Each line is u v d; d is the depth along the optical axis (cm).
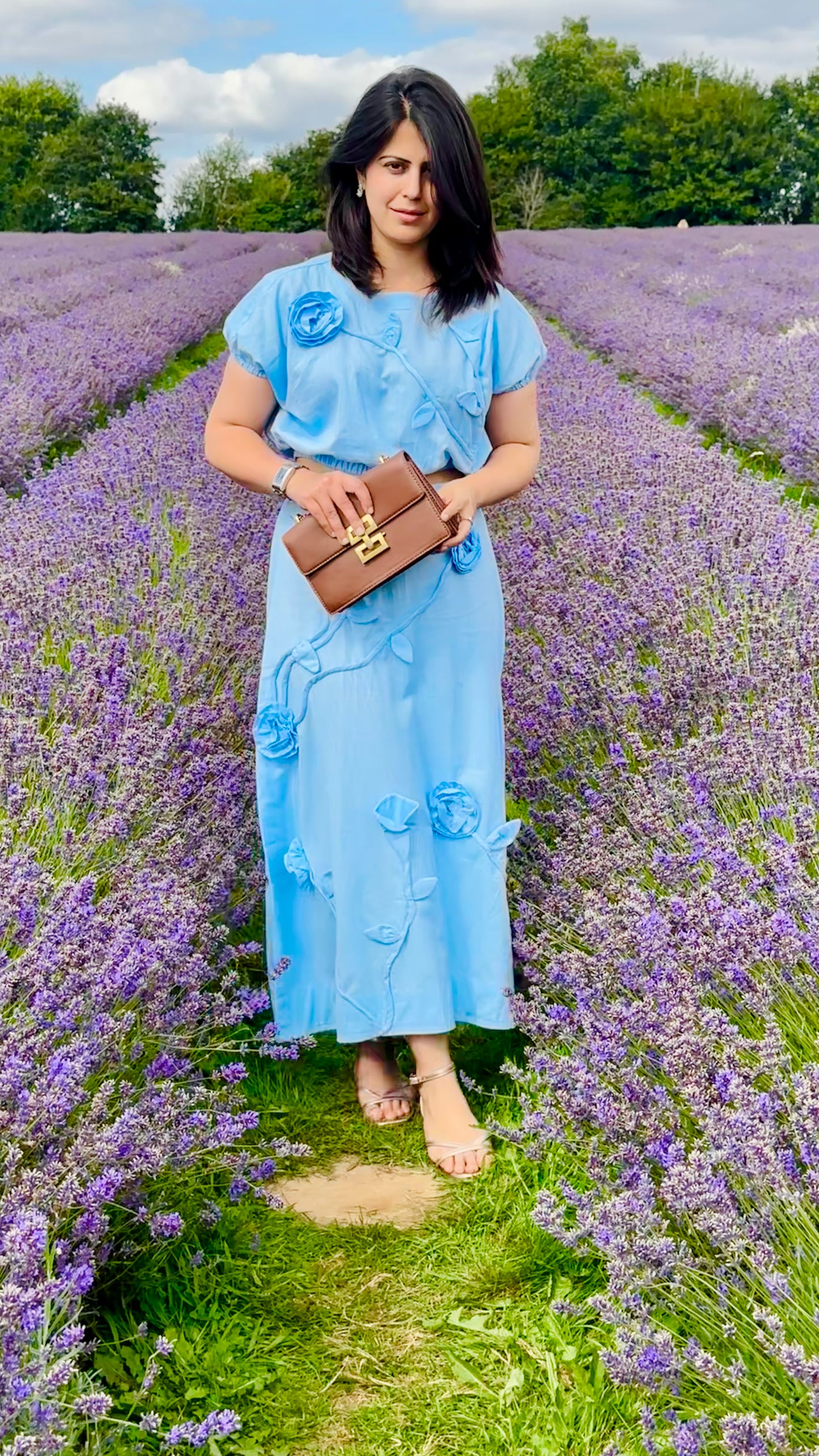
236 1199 219
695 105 7162
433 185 230
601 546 475
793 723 305
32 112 8419
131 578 457
